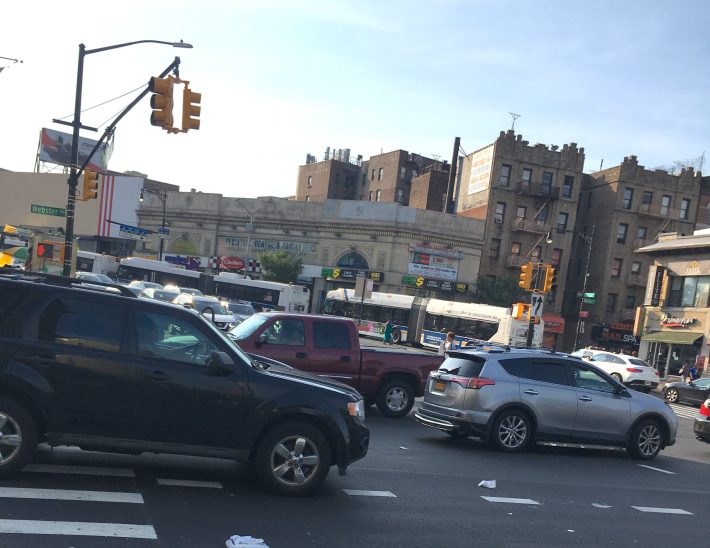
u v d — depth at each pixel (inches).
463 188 2495.1
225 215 2405.3
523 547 219.1
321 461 248.8
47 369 227.1
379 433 424.2
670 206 2341.3
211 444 241.3
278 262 2151.8
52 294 236.4
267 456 244.4
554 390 410.3
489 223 2229.3
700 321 1419.8
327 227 2228.1
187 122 580.7
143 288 1469.0
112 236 2822.3
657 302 1549.0
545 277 987.9
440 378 418.0
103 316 239.3
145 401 234.5
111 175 2844.5
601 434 418.9
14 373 224.1
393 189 3336.6
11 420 226.2
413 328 1594.5
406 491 277.0
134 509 213.2
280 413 245.1
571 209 2295.8
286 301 1764.3
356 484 279.9
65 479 237.5
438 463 346.6
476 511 258.1
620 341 2261.3
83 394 229.6
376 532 217.0
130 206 2847.0
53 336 232.1
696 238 1519.4
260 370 254.1
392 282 2110.0
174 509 217.6
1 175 3011.8
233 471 277.4
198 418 239.1
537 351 429.7
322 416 249.3
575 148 2298.2
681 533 258.2
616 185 2313.0
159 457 288.7
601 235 2357.3
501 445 398.9
